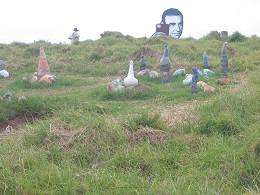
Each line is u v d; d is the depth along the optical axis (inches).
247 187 160.4
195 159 187.8
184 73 526.3
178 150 200.5
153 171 178.4
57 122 227.8
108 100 393.1
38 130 214.8
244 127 226.5
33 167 169.2
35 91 474.9
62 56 765.3
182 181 163.3
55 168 168.4
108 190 152.6
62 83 517.7
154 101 372.5
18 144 197.6
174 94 387.5
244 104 270.1
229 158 180.7
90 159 192.5
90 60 722.8
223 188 156.8
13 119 318.3
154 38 864.9
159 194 149.0
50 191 149.3
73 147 200.1
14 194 149.6
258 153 179.6
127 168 179.5
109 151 196.4
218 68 561.9
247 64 555.8
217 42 831.1
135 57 711.7
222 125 234.7
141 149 195.2
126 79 414.6
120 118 237.1
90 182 159.9
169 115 285.1
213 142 207.0
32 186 152.7
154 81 503.2
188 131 235.1
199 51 730.8
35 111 328.5
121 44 866.1
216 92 372.5
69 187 152.6
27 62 714.2
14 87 496.4
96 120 220.7
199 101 346.6
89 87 500.1
